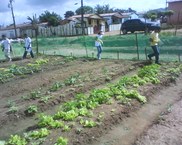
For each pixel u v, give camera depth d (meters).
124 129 8.41
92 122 8.21
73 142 7.37
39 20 83.56
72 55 24.17
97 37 20.95
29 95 11.99
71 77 14.57
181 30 35.41
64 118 8.62
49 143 7.32
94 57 22.64
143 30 36.72
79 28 58.94
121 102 9.93
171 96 11.53
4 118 9.54
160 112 9.77
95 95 10.32
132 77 12.94
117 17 71.19
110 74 15.05
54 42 32.97
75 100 10.70
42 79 15.28
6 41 23.64
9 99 12.17
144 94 11.04
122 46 24.00
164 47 19.98
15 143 7.48
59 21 75.38
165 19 51.75
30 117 9.80
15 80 15.79
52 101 10.94
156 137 7.93
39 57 24.06
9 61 23.34
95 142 7.64
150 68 14.88
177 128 8.45
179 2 48.62
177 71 14.90
